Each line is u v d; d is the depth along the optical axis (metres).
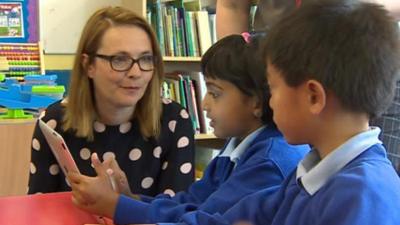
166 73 2.69
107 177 1.05
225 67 0.99
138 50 1.28
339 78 0.68
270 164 0.92
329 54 0.68
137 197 1.15
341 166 0.68
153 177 1.38
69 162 1.03
